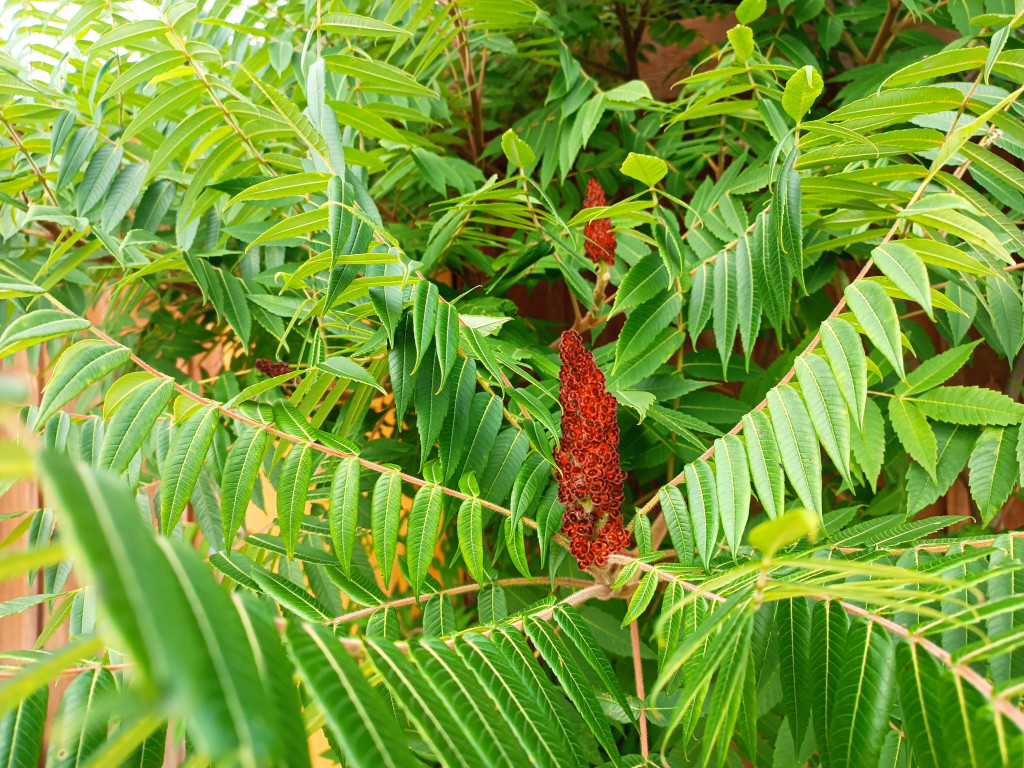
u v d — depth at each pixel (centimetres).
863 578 54
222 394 89
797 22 99
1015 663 52
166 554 27
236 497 60
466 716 42
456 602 139
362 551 87
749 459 61
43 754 119
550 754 45
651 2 124
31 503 131
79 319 57
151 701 19
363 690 37
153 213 85
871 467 69
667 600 58
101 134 82
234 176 73
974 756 40
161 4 70
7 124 78
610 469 63
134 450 57
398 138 81
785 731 74
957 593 55
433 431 61
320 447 62
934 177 61
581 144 95
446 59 105
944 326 87
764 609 59
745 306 69
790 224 62
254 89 89
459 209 81
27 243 99
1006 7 85
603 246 82
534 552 99
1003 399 66
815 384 58
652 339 74
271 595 60
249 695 24
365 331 75
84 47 83
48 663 26
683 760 69
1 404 20
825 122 59
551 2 118
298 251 98
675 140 105
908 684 44
